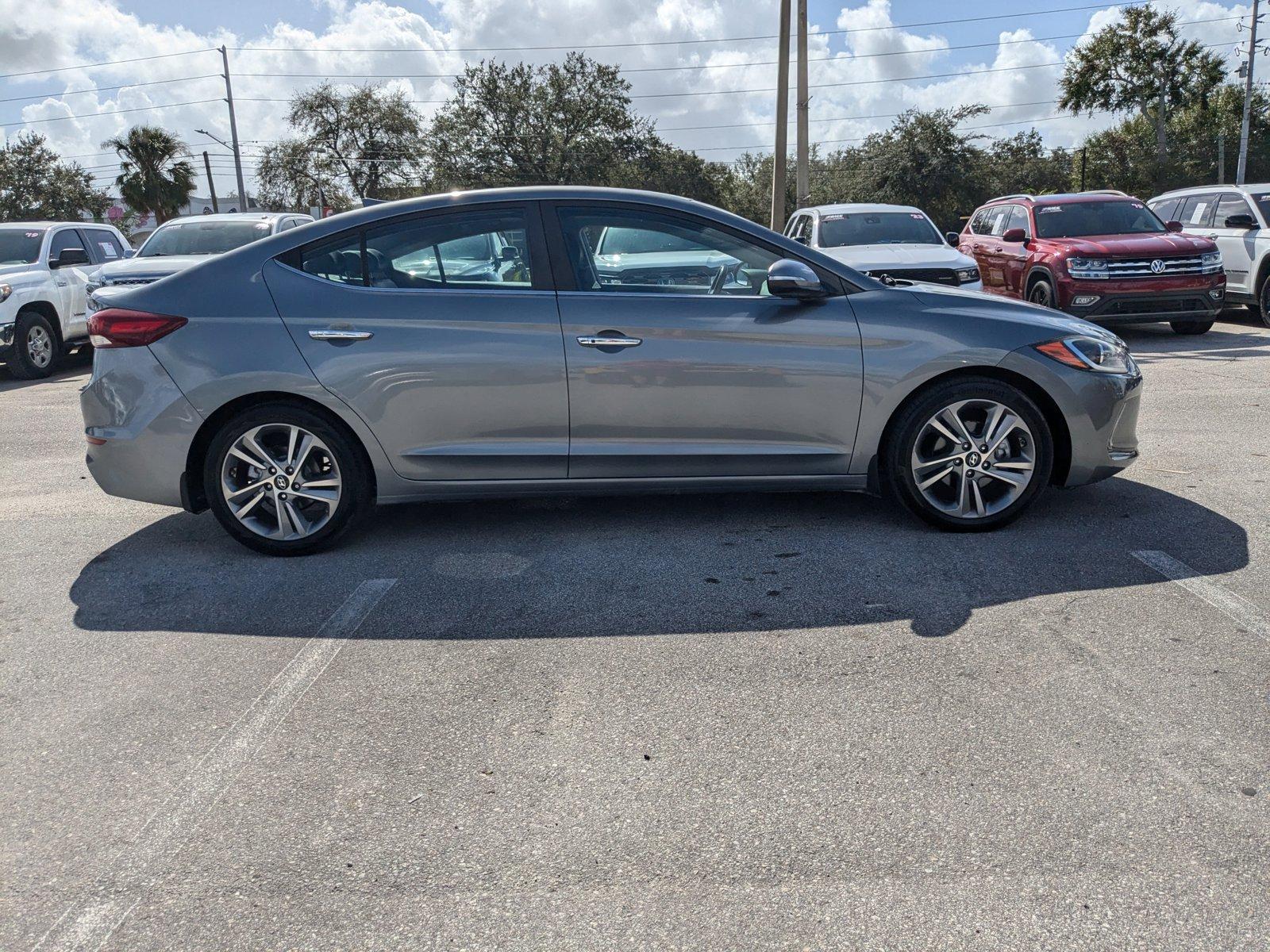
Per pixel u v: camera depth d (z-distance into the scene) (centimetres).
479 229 475
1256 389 849
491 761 297
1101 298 1173
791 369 469
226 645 386
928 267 1120
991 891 233
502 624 397
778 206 2500
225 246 1277
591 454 474
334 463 473
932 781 279
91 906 239
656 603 412
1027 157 6512
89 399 476
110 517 565
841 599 409
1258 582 414
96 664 372
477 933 226
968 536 483
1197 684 329
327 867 251
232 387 461
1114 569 433
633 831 261
